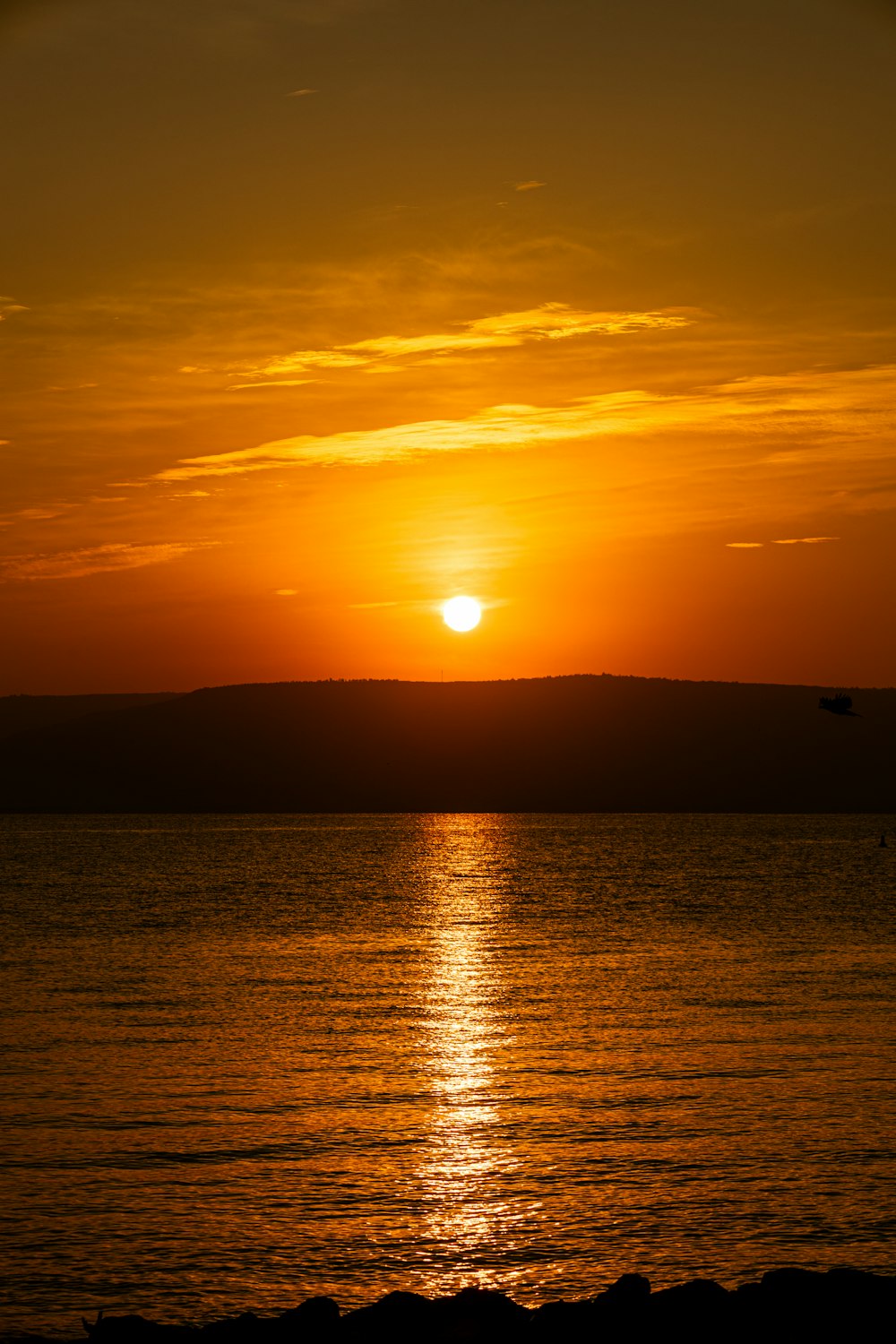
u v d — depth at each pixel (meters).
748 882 194.25
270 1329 28.41
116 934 119.19
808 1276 30.05
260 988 82.06
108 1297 32.03
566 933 121.69
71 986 82.38
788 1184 39.56
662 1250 34.91
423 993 80.00
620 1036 63.66
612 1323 28.39
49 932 120.44
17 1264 33.75
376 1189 39.22
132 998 76.94
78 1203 37.88
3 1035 63.19
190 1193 38.78
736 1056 58.09
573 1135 44.84
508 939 115.44
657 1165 41.41
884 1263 34.00
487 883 194.12
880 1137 44.34
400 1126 45.91
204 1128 45.56
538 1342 27.94
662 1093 50.78
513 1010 72.44
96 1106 48.62
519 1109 48.31
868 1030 65.06
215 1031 64.81
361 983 85.00
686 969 92.38
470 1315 29.00
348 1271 33.75
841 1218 36.94
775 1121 46.44
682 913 143.62
